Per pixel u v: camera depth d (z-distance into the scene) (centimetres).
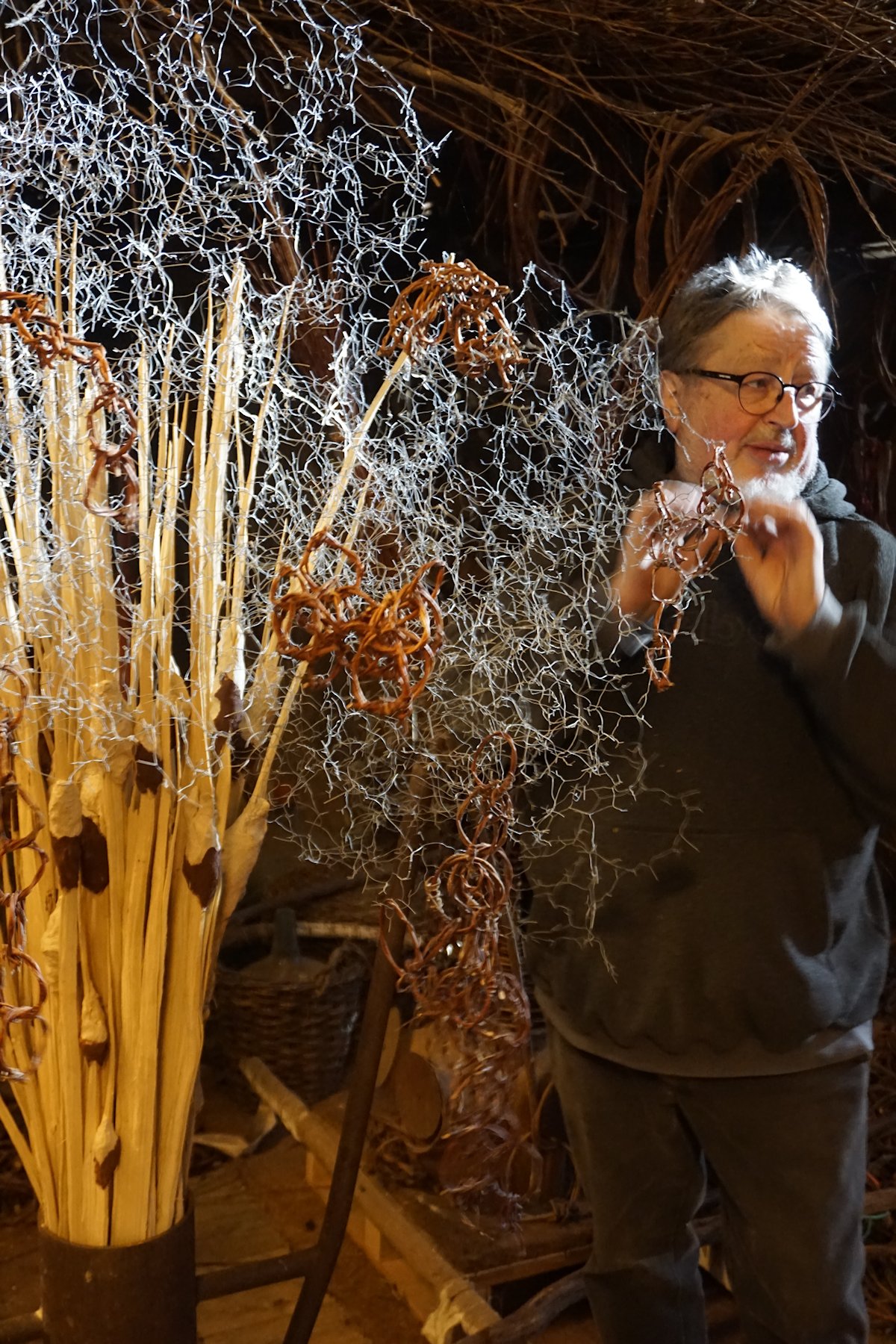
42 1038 83
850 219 184
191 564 79
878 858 203
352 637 76
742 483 91
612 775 107
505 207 160
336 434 88
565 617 93
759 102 149
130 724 78
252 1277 108
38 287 79
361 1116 108
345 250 106
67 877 77
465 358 80
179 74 92
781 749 104
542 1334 156
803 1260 110
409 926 91
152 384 84
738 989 105
